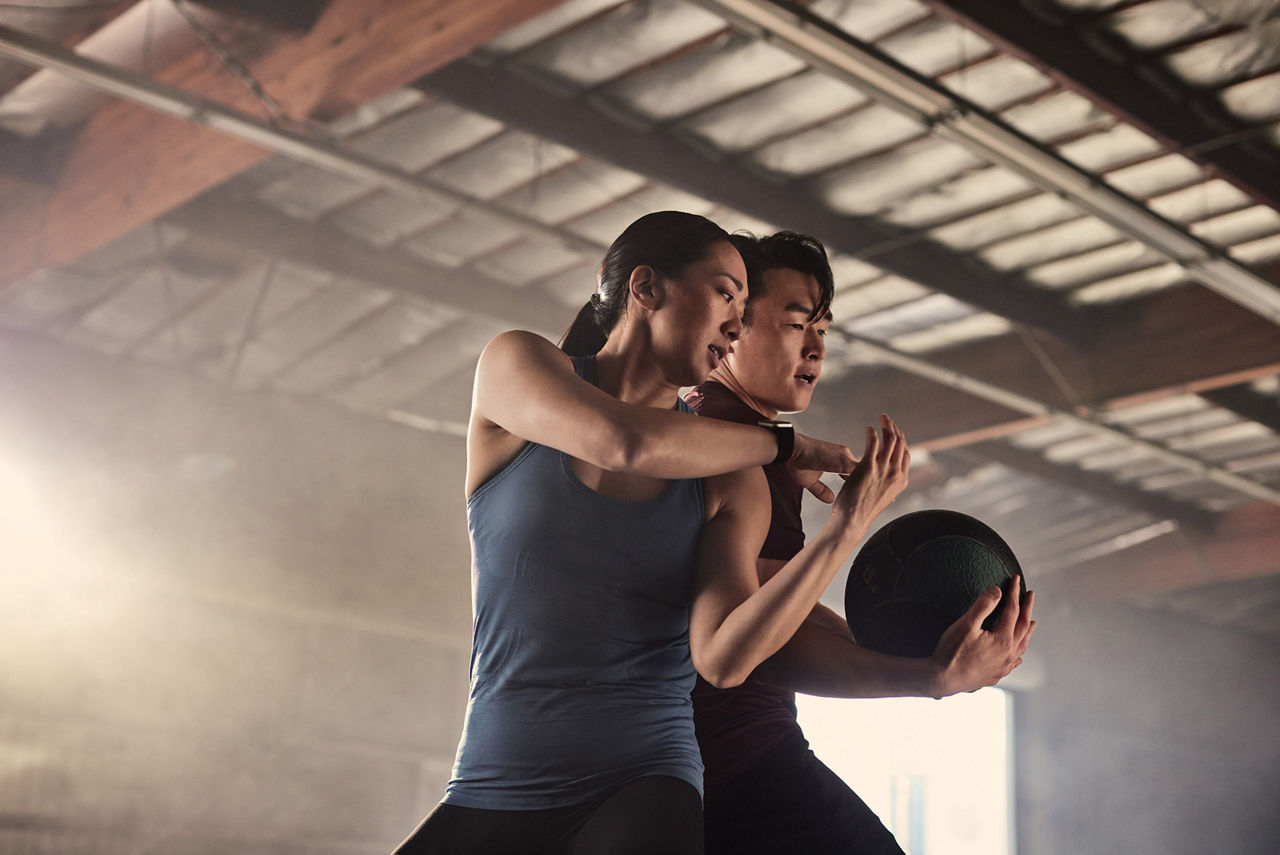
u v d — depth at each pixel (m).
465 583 12.14
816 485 2.07
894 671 1.87
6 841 9.80
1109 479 13.59
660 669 1.63
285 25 6.79
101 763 10.30
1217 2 6.33
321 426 11.46
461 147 7.80
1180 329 9.48
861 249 8.58
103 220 7.94
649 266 1.73
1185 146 7.09
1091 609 16.62
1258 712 17.86
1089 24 6.55
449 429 12.16
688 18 6.58
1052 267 9.22
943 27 6.48
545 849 1.55
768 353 2.21
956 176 8.02
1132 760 16.59
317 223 8.91
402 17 6.52
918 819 14.76
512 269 9.43
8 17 6.73
